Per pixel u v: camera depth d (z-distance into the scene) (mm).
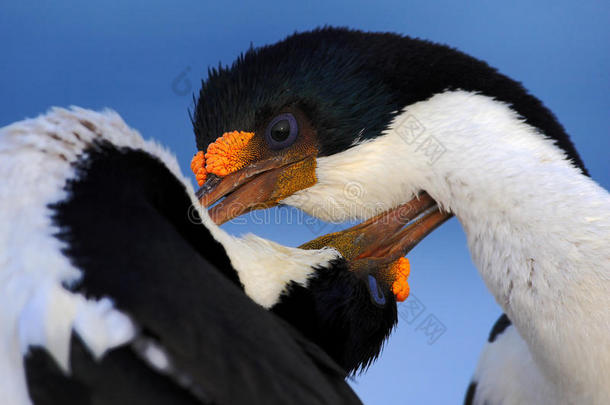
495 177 4535
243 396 2555
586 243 4266
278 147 5168
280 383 2660
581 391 4352
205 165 5297
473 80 4855
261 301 3492
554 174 4484
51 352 2477
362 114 4988
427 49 4996
